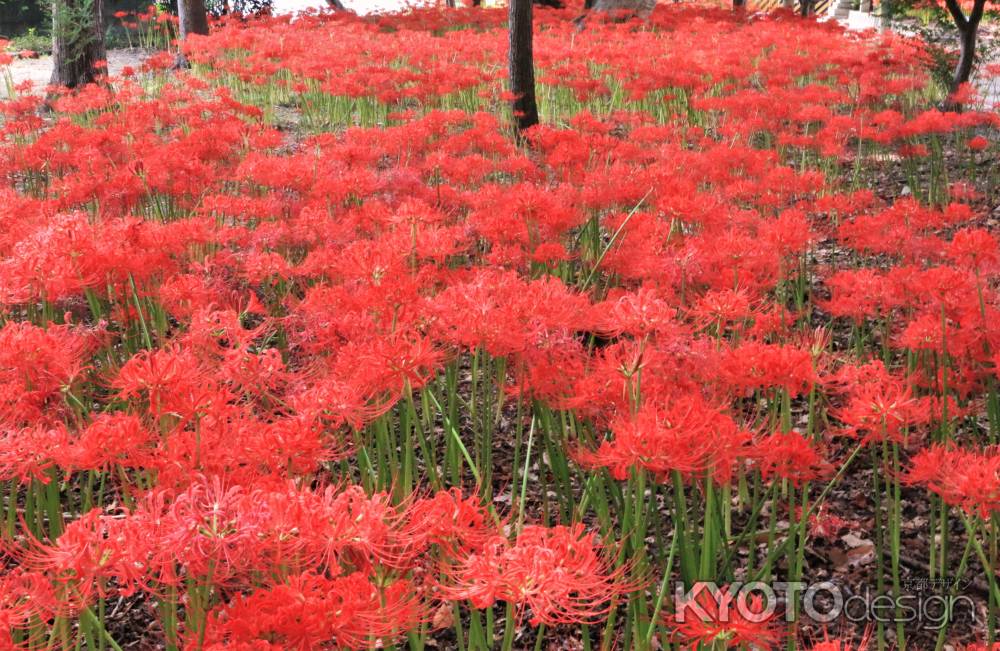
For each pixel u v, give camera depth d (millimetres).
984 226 6699
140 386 2152
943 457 2475
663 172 5016
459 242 4734
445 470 3529
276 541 1638
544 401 3053
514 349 2789
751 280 3893
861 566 3279
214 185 6102
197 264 4145
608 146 6016
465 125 8922
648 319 2301
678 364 2729
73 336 3102
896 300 3842
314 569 1729
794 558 3027
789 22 14547
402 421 3309
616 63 9961
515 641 2961
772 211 6145
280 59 11594
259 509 1619
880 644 2809
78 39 12352
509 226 4238
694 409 2225
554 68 10367
